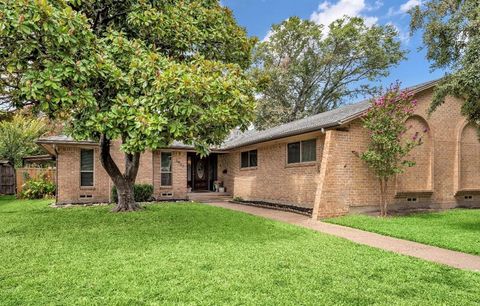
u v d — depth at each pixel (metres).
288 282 4.48
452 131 12.99
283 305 3.74
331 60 30.39
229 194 19.48
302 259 5.57
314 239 7.21
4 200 17.16
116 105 7.40
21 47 6.59
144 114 7.14
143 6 8.94
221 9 10.48
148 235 7.45
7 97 8.02
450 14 9.50
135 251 6.00
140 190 15.70
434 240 7.00
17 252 5.90
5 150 20.11
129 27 9.35
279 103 30.72
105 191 15.78
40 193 18.09
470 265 5.44
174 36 9.23
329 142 10.62
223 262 5.32
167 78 7.14
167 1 9.52
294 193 13.40
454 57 9.05
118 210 11.57
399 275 4.85
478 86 7.75
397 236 7.58
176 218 10.03
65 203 14.93
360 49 28.97
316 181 12.17
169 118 7.30
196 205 13.96
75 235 7.40
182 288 4.20
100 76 7.43
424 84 12.09
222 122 7.73
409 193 11.83
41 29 6.51
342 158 10.81
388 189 11.55
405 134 11.91
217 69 7.96
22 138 20.48
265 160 15.66
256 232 7.95
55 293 4.02
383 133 10.38
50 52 6.79
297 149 13.42
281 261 5.43
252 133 22.12
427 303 3.87
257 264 5.24
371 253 6.05
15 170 20.05
